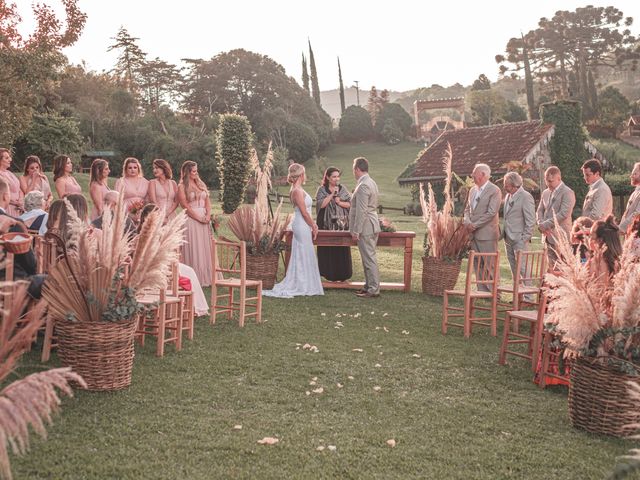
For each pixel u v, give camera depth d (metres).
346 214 10.36
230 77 97.12
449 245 9.87
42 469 3.47
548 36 97.25
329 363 5.93
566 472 3.78
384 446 4.06
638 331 4.22
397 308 8.81
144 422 4.24
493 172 33.88
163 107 83.00
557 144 33.50
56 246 5.53
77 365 4.75
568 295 4.36
